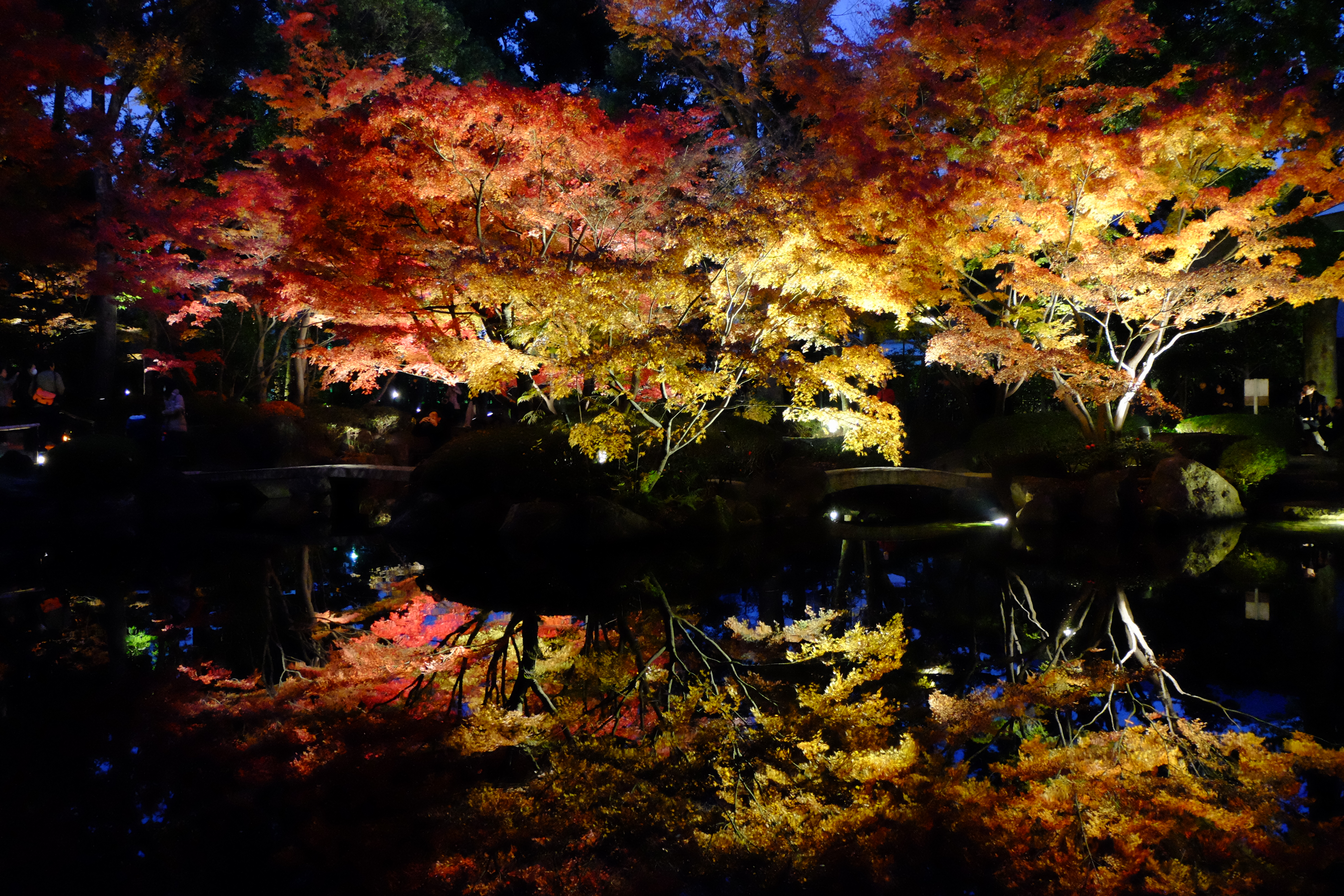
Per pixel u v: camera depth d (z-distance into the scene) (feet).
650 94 71.67
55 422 54.39
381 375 73.41
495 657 22.95
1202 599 27.58
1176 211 41.06
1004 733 16.03
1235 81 34.94
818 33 50.21
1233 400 66.64
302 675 21.49
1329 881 10.64
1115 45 44.60
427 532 43.68
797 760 15.06
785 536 44.47
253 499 58.23
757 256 34.45
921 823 12.46
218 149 63.00
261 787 14.58
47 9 50.14
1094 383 40.40
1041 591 29.84
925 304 43.27
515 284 32.68
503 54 74.54
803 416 41.47
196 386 70.38
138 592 32.73
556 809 13.55
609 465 45.24
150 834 12.98
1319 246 46.78
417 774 15.02
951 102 39.01
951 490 53.93
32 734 17.19
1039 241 38.68
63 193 47.52
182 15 57.26
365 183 34.58
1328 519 42.73
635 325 36.63
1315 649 21.48
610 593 31.32
